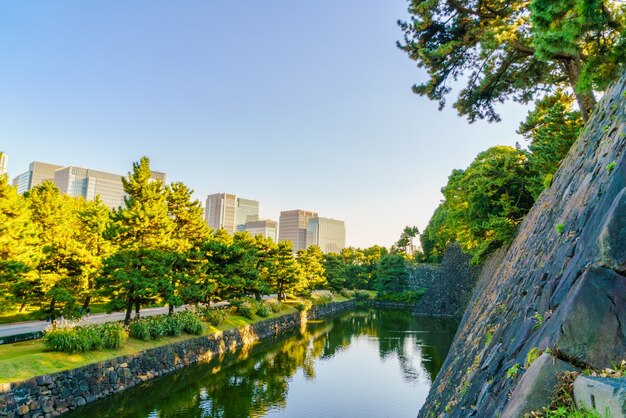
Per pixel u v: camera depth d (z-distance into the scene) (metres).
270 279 48.41
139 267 24.55
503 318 6.57
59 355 18.02
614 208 3.37
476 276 54.50
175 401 19.34
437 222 65.06
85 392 17.56
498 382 4.44
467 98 17.55
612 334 2.89
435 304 60.84
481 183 25.19
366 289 88.94
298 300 56.19
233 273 34.94
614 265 3.12
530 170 22.20
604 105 8.09
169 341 24.91
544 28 6.82
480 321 9.95
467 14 15.55
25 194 39.25
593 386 2.43
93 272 23.88
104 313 32.31
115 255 23.20
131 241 24.23
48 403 15.70
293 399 20.25
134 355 21.23
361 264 96.94
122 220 24.20
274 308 44.78
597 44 6.67
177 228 32.94
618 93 6.91
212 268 33.75
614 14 6.61
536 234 8.77
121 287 23.12
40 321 27.67
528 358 3.54
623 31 6.20
